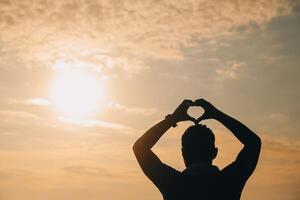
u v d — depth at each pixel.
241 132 1.80
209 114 1.87
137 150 1.87
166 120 1.88
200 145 1.84
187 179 1.81
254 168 1.79
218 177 1.80
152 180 1.86
